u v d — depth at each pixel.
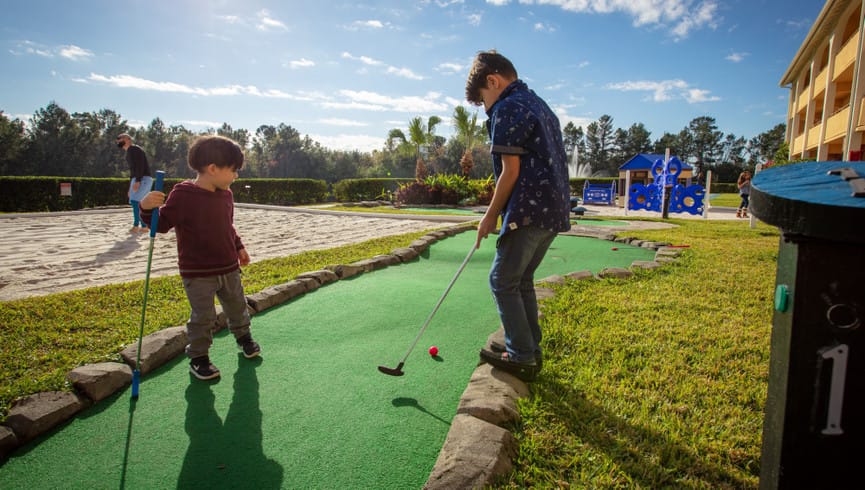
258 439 1.83
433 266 5.06
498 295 2.17
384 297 3.72
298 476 1.62
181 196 2.26
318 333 2.94
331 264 4.93
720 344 2.69
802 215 0.91
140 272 4.97
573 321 3.07
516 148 1.95
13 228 8.70
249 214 12.42
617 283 4.13
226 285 2.44
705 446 1.73
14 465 1.68
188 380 2.32
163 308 3.37
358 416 1.99
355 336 2.90
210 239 2.34
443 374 2.38
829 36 19.58
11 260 5.59
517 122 1.95
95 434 1.87
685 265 4.95
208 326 2.36
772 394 1.10
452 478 1.49
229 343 2.79
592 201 21.50
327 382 2.30
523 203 1.99
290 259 5.27
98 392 2.12
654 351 2.59
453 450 1.62
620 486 1.52
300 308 3.42
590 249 6.31
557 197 2.03
